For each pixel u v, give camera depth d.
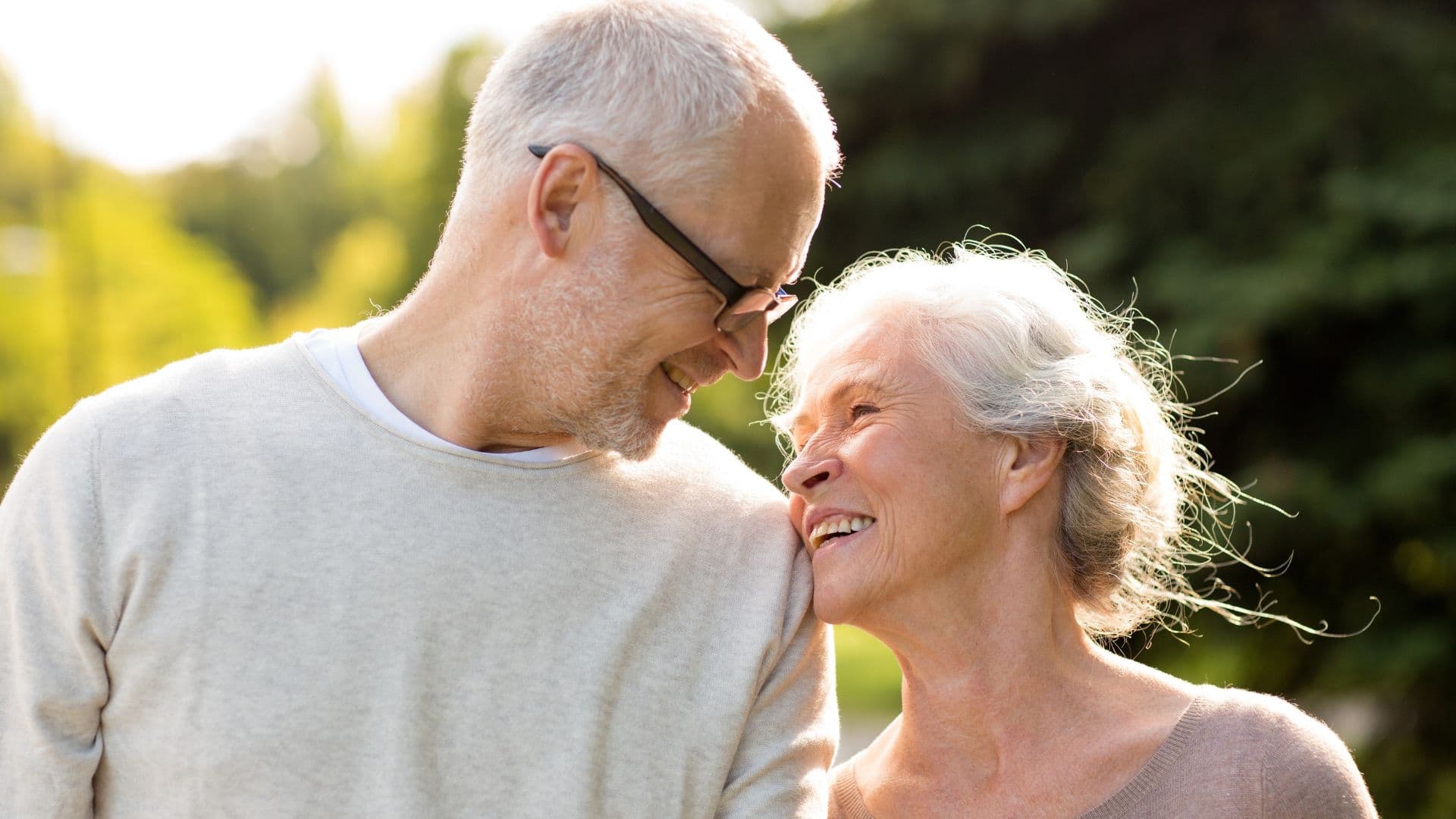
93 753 1.61
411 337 1.73
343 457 1.67
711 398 7.50
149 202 26.89
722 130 1.60
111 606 1.60
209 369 1.74
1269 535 6.38
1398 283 6.16
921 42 7.75
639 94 1.62
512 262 1.65
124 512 1.62
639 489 1.79
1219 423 6.72
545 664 1.66
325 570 1.62
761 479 2.02
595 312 1.63
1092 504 1.92
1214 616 6.60
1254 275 6.51
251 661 1.59
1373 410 6.49
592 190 1.62
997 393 1.84
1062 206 7.82
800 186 1.66
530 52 1.70
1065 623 1.92
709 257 1.62
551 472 1.72
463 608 1.64
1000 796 1.86
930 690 1.91
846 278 2.12
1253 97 7.16
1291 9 7.29
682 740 1.71
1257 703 1.83
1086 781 1.82
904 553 1.81
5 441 16.52
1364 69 6.98
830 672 1.90
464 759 1.63
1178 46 7.50
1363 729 6.77
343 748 1.60
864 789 1.98
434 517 1.66
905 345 1.87
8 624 1.61
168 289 19.48
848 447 1.86
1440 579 6.38
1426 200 6.23
